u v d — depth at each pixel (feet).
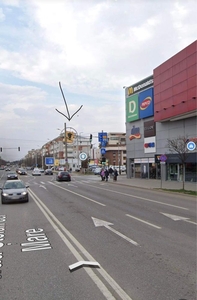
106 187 88.17
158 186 84.69
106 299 13.74
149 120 119.55
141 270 17.40
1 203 52.42
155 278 16.14
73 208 44.29
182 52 90.22
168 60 98.53
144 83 122.93
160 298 13.74
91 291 14.65
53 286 15.37
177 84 93.09
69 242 24.25
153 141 116.37
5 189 53.01
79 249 22.15
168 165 106.83
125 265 18.34
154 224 31.37
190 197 58.65
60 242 24.35
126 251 21.42
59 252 21.49
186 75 88.17
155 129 115.03
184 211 40.37
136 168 132.46
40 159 543.80
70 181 123.24
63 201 53.72
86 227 30.25
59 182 117.70
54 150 429.38
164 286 15.07
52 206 47.03
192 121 92.89
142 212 39.63
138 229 28.94
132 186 89.20
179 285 15.17
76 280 16.11
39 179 147.84
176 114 93.25
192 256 20.01
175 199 55.26
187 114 89.81
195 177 90.84
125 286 15.15
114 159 343.67
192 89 85.25
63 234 27.20
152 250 21.58
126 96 138.72
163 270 17.35
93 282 15.75
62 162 324.60
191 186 81.15
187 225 30.73
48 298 13.99
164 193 67.77
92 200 54.44
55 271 17.58
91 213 39.22
